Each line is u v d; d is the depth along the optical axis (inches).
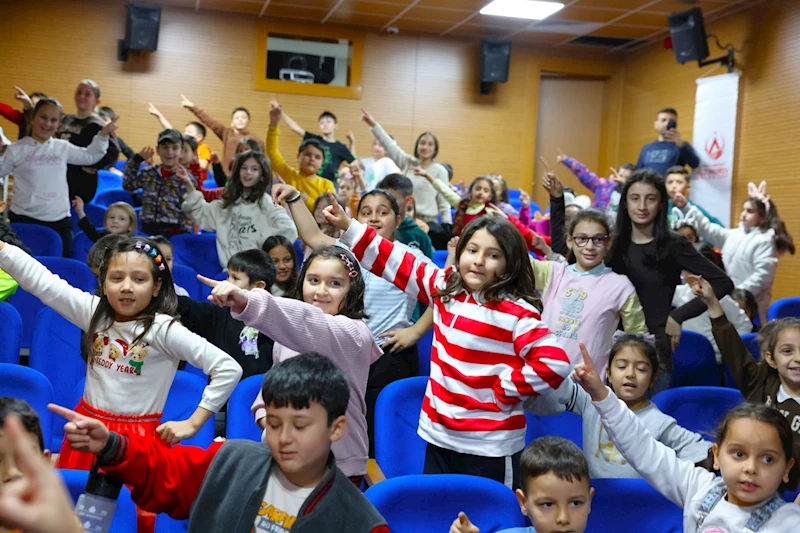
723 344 107.4
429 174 263.9
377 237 92.7
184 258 178.2
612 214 261.7
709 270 117.6
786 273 286.7
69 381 113.5
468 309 84.1
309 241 92.7
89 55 347.3
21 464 30.2
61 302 84.0
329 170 293.4
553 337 81.1
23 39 340.5
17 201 188.5
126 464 53.3
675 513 76.2
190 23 356.5
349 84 375.9
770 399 102.6
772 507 70.1
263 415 76.3
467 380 82.7
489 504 72.8
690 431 104.4
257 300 69.9
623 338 101.7
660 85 366.0
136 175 223.6
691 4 312.0
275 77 368.5
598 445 97.5
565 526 66.2
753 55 302.8
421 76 382.3
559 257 137.6
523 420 84.7
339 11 350.9
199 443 91.7
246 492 54.1
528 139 395.9
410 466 96.8
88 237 185.9
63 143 193.2
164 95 356.2
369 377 115.1
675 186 221.8
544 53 392.5
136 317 81.3
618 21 343.0
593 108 404.2
